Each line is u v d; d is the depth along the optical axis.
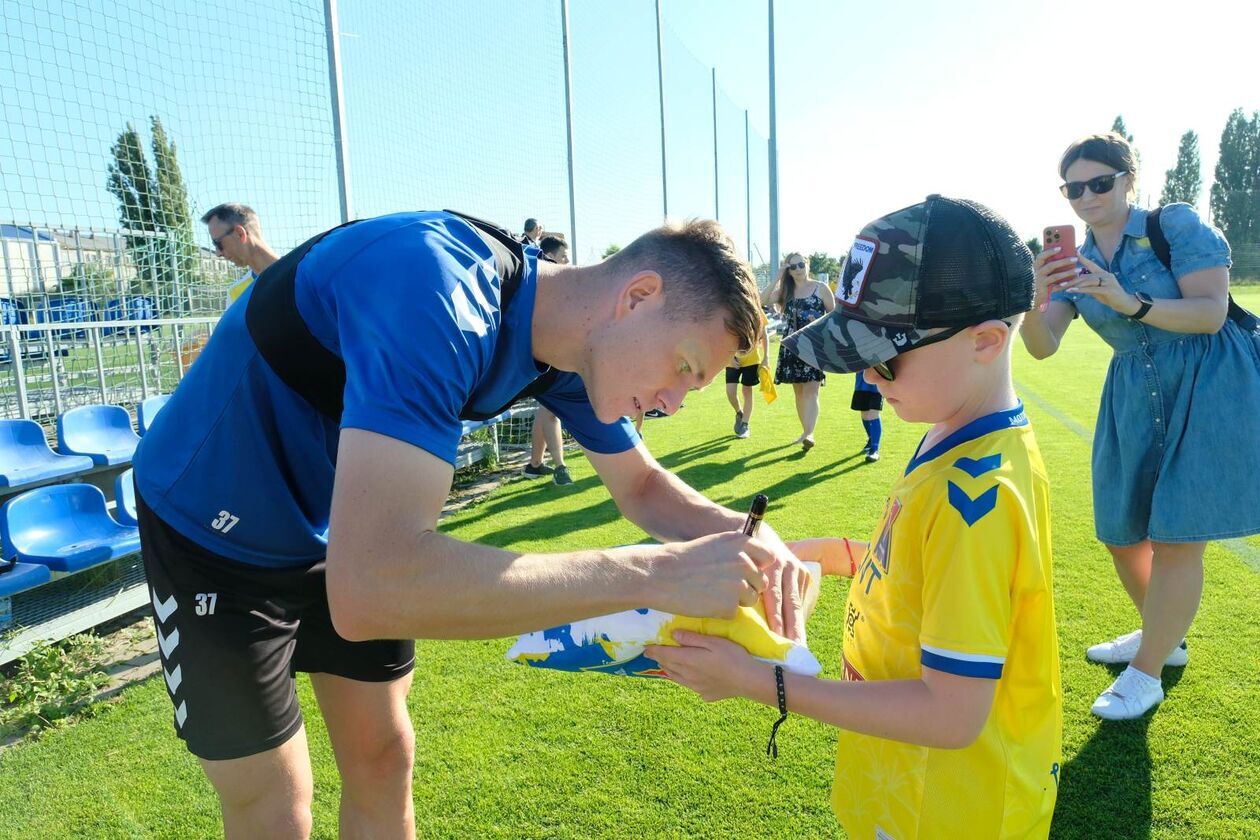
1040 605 1.28
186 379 1.58
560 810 2.27
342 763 1.92
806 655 1.33
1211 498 2.37
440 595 1.07
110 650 3.59
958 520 1.23
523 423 7.91
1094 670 2.88
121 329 7.58
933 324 1.26
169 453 1.57
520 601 1.12
